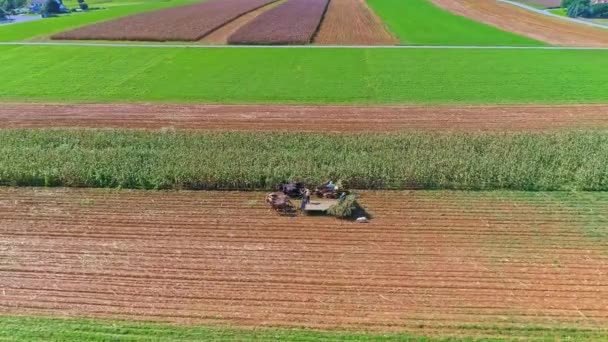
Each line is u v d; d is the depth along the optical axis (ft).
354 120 115.96
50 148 99.55
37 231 74.38
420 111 121.70
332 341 53.52
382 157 92.43
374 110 122.52
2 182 88.17
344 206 77.10
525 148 96.17
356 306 58.95
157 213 79.05
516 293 61.00
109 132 106.83
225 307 58.90
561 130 108.99
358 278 63.77
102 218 77.77
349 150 97.40
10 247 70.54
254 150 97.30
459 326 55.77
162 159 92.63
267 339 53.88
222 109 124.16
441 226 75.05
